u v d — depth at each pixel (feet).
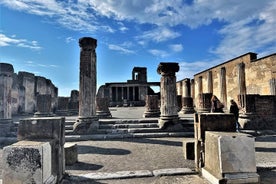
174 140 26.78
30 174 10.94
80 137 27.94
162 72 32.35
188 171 14.94
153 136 29.07
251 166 12.27
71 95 81.61
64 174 14.33
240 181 11.93
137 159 18.34
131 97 121.90
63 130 14.46
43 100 36.99
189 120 33.17
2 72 29.25
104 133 29.89
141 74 129.39
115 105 113.19
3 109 28.99
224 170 12.09
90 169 15.79
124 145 24.25
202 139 14.74
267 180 13.35
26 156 11.01
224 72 65.26
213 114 15.02
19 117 45.55
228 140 12.37
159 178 13.99
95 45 32.07
